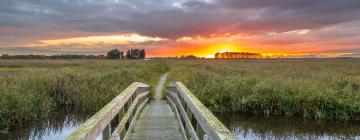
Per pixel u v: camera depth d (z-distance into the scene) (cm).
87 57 10519
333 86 1505
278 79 1639
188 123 551
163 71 3656
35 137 935
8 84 1297
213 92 1406
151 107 1188
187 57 11538
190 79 1894
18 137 936
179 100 874
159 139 602
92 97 1362
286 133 1010
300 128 1069
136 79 1973
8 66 3816
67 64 4319
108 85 1562
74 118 1182
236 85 1457
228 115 1251
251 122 1151
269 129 1057
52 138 928
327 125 1103
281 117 1210
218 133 262
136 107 898
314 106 1200
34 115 1104
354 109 1162
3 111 962
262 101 1265
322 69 3186
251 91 1370
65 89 1392
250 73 2353
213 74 2003
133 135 635
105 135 374
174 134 645
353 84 1527
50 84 1405
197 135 425
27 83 1376
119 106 469
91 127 280
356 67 3678
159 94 1830
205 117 339
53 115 1215
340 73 2461
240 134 1001
